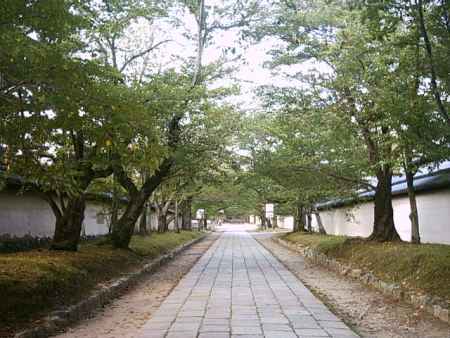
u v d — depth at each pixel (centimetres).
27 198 1628
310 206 2959
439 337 713
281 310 909
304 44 1495
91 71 662
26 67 615
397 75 918
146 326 774
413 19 786
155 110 1200
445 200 1473
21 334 638
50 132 713
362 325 805
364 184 1625
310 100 1484
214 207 5253
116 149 732
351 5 811
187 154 1662
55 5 602
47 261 1005
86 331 757
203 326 773
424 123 826
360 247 1564
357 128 1409
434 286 923
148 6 1502
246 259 2095
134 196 1744
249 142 1859
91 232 2378
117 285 1117
